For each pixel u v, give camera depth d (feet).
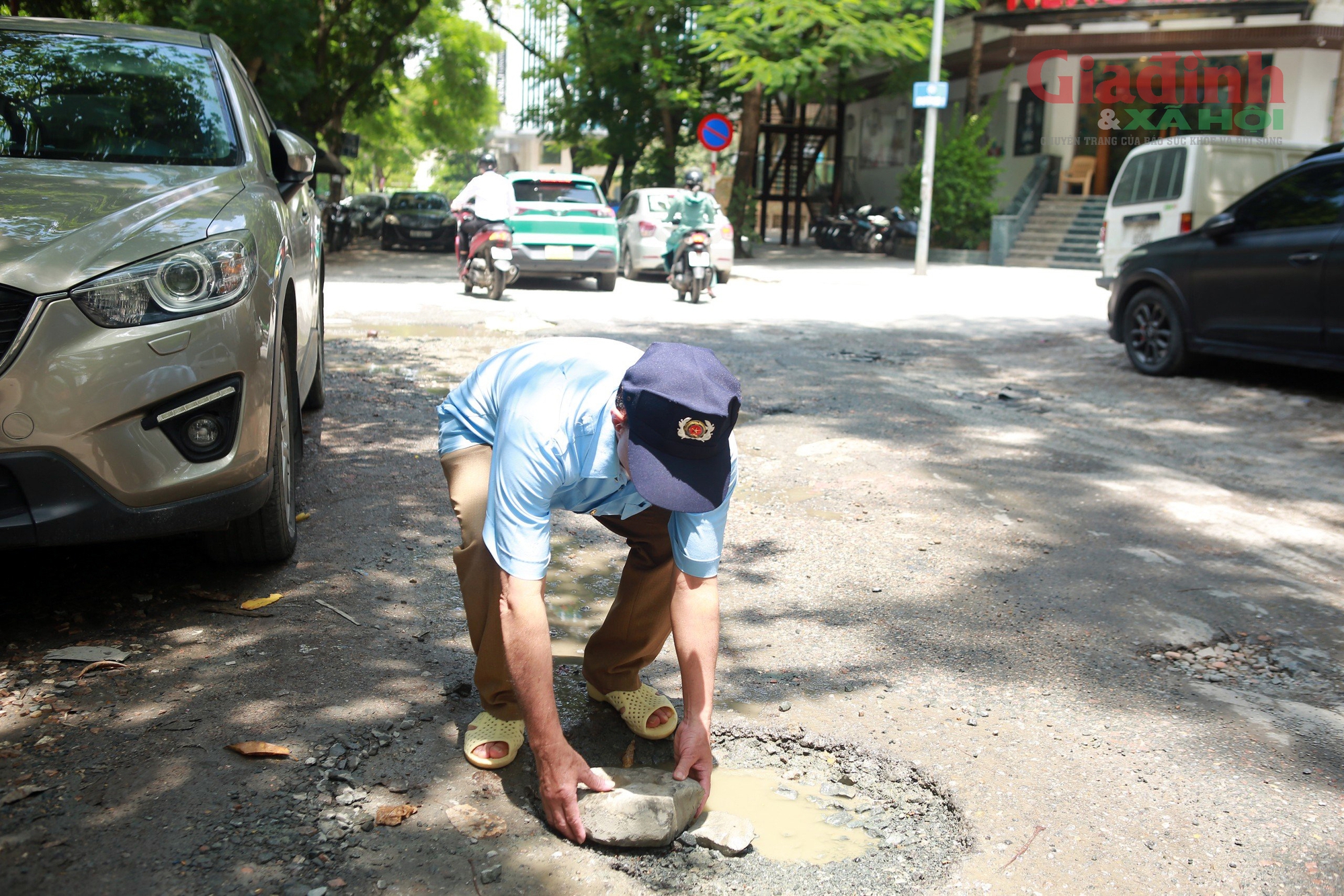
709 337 32.45
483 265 41.70
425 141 165.68
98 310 9.41
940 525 14.88
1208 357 29.48
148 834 7.22
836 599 12.19
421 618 11.05
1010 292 50.90
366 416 19.80
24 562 12.00
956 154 75.36
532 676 7.15
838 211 96.07
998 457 18.49
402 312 35.99
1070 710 9.74
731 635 11.15
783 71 62.59
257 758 8.23
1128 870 7.43
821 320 37.78
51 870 6.81
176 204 10.98
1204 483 17.46
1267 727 9.53
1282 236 24.04
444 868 7.09
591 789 7.59
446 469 8.30
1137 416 22.63
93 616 10.70
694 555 7.47
